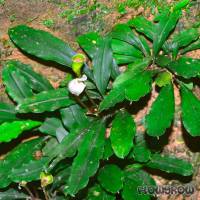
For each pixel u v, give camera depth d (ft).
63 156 0.54
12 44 0.61
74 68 0.52
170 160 0.60
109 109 0.59
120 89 0.54
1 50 0.61
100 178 0.55
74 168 0.52
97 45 0.58
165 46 0.61
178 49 0.61
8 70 0.58
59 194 0.61
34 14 0.61
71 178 0.52
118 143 0.52
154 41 0.59
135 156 0.57
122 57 0.60
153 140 0.60
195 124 0.53
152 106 0.54
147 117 0.53
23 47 0.57
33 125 0.59
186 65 0.55
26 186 0.58
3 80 0.57
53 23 0.61
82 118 0.57
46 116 0.59
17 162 0.57
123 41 0.60
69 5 0.61
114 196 0.56
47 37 0.58
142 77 0.55
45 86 0.59
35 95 0.56
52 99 0.56
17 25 0.61
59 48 0.58
